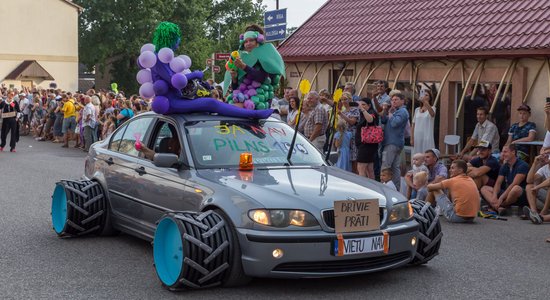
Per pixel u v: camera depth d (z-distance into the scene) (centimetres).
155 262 633
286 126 784
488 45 1429
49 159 1850
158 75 742
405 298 612
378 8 1950
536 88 1376
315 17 2142
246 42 831
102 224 831
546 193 1066
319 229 591
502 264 754
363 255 603
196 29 6147
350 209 603
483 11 1584
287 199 598
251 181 637
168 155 675
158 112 746
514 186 1075
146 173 740
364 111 1144
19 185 1314
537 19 1425
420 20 1734
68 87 5147
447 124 1573
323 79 1948
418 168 1121
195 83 760
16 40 4938
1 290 620
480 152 1149
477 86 1511
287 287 634
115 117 1966
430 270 717
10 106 2064
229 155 705
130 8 5894
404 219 648
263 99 841
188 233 596
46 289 624
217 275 608
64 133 2231
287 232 585
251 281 647
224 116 758
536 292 641
